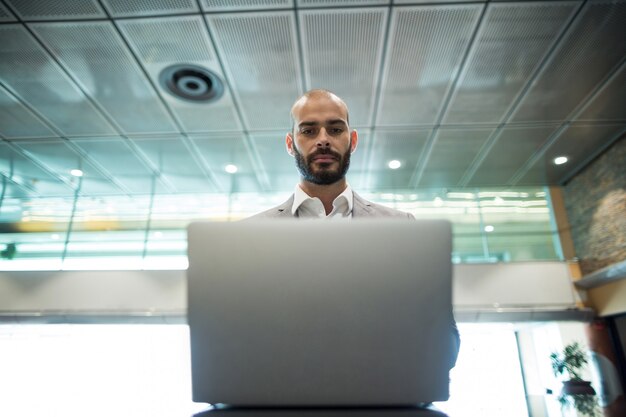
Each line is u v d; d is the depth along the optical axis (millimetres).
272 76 4449
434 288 563
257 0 3502
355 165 6797
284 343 546
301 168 1303
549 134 5816
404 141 5941
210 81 4547
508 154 6441
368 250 567
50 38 3908
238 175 7207
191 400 546
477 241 7898
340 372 541
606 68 4402
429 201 8250
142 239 8055
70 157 6414
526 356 7777
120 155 6355
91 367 7312
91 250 7945
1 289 7152
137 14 3641
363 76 4441
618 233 6305
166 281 7258
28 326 7242
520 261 7336
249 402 540
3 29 3783
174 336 7379
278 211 1321
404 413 539
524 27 3828
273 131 5602
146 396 7070
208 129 5551
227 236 569
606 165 6441
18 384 7262
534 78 4551
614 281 6453
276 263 563
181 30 3830
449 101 4934
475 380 7379
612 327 6742
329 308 552
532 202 8125
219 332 550
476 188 8094
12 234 8102
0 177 7258
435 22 3758
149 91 4711
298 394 539
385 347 546
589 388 5965
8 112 5137
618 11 3656
